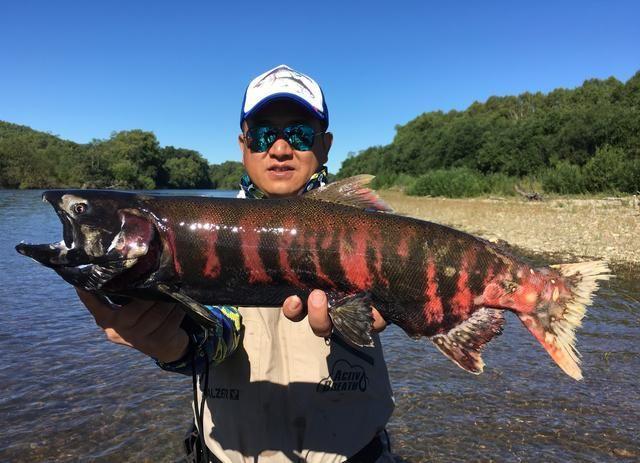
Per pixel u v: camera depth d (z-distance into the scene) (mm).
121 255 729
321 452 797
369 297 768
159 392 1742
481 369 788
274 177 934
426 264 788
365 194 809
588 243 4477
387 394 873
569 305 801
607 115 13852
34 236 5645
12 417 1575
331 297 781
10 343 2176
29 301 2818
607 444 1408
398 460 1356
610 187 10977
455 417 1566
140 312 669
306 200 807
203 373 817
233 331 800
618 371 1851
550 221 6301
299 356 822
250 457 804
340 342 836
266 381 812
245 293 780
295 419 808
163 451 1412
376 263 778
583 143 14195
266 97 898
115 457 1388
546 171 13938
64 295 2947
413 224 806
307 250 772
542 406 1618
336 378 819
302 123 930
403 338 2258
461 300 800
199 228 765
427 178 16578
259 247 770
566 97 25500
